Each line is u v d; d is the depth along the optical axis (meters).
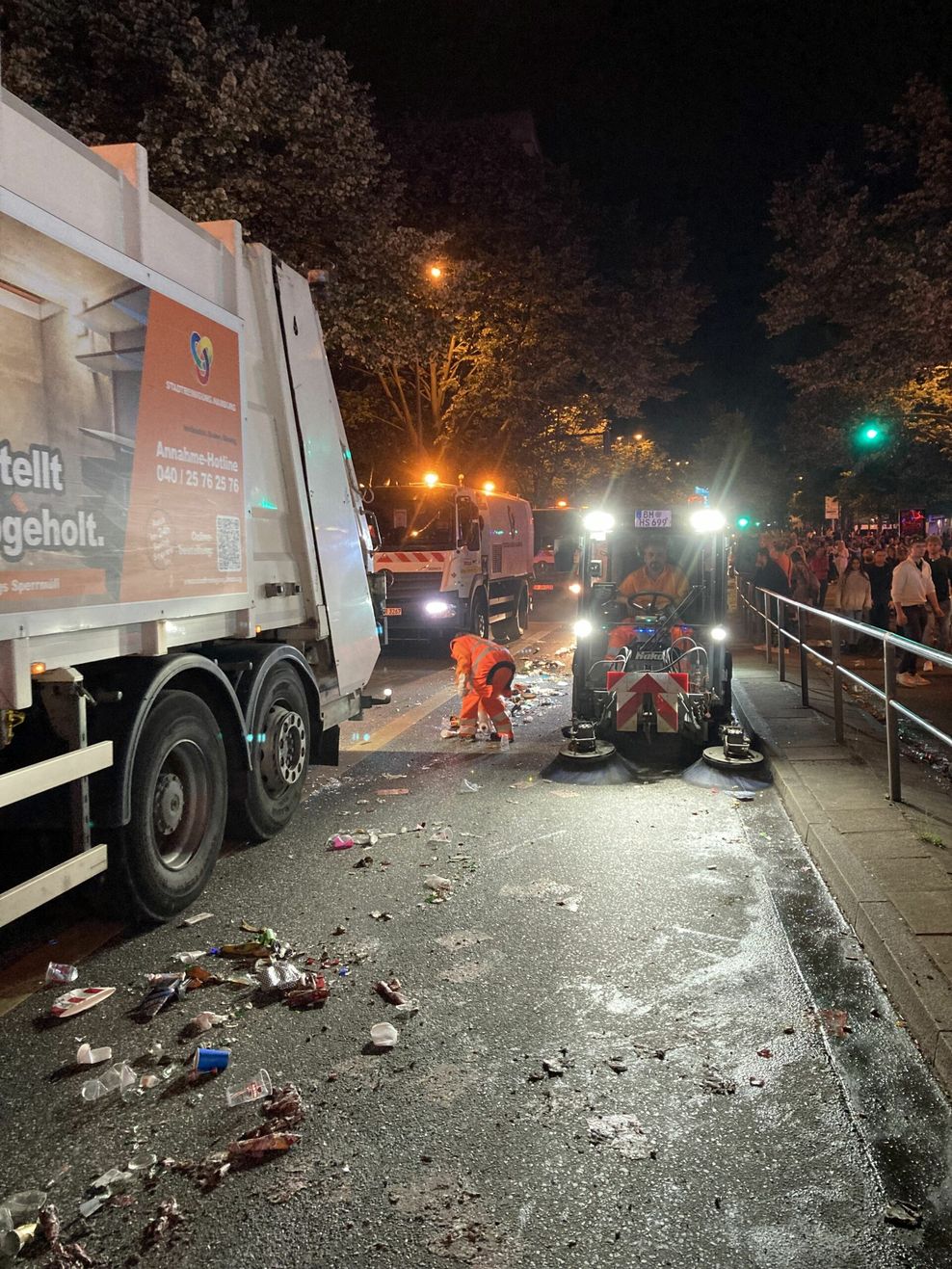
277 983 4.19
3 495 3.68
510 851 6.11
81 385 4.20
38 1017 4.03
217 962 4.53
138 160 4.71
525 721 10.64
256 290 6.45
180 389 5.11
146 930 4.93
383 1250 2.64
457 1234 2.69
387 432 28.66
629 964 4.42
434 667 15.64
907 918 4.47
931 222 15.88
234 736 5.93
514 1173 2.96
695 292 29.98
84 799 4.36
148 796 4.84
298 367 7.01
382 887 5.48
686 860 5.87
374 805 7.29
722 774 7.86
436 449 27.80
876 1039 3.72
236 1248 2.66
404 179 24.62
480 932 4.82
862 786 7.00
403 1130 3.18
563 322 28.19
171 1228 2.74
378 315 15.34
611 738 9.39
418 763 8.65
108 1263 2.61
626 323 28.47
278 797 6.54
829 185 18.25
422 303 17.58
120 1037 3.86
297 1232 2.71
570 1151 3.06
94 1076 3.56
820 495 48.94
